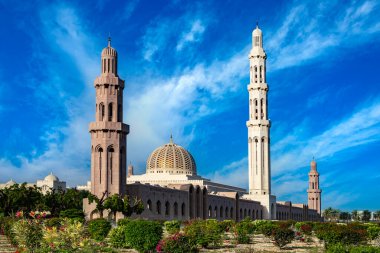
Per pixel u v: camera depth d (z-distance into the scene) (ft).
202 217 556.10
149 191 452.35
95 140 426.10
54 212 408.67
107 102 433.48
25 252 146.72
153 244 184.44
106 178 421.59
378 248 135.64
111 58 441.27
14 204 398.42
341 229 213.66
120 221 293.84
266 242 263.49
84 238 150.92
